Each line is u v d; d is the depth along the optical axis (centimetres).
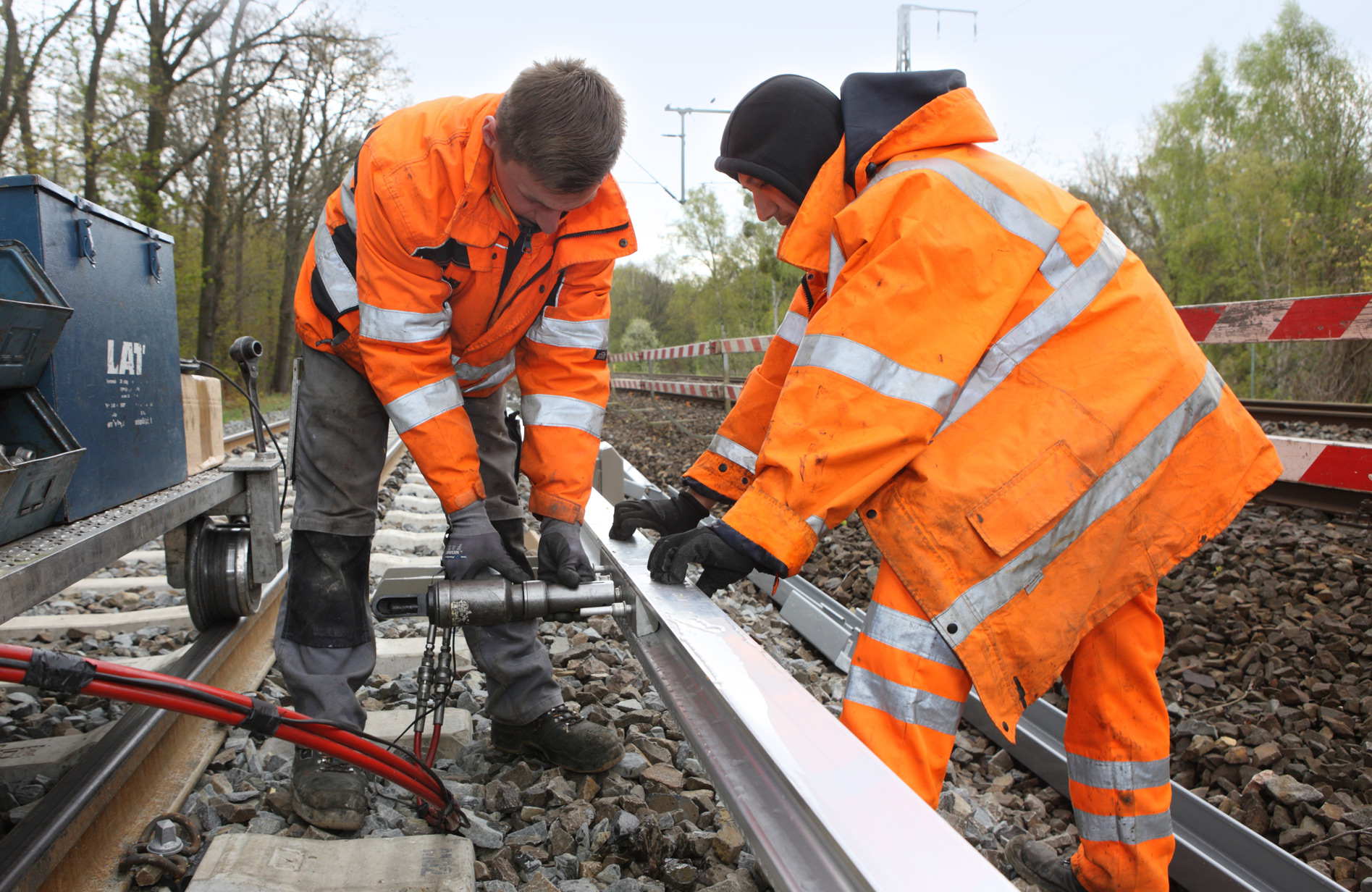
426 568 328
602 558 235
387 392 187
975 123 146
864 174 153
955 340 137
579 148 159
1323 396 1312
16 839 156
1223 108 2531
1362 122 2172
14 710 257
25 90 1703
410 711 257
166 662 298
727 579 150
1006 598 140
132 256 250
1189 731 260
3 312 166
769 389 190
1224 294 2448
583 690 275
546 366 216
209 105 2105
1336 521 450
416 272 183
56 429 192
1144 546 156
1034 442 141
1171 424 151
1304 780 229
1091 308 148
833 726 115
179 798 202
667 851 187
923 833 93
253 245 2797
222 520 304
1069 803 234
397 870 171
